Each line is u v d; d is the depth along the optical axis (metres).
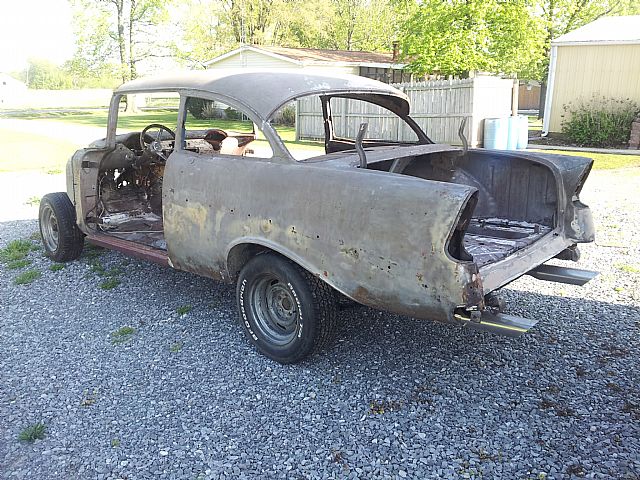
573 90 18.34
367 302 3.39
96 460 3.00
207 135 5.43
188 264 4.47
